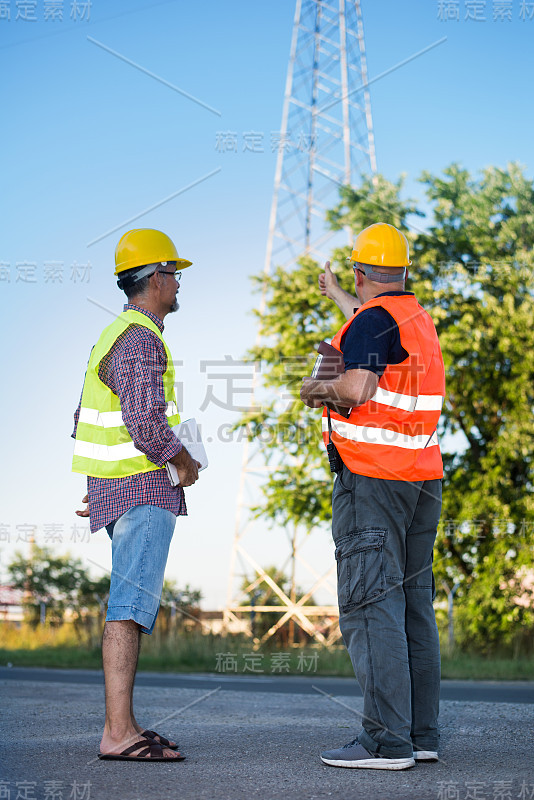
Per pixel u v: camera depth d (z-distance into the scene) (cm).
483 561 1489
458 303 1498
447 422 1598
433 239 1498
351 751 287
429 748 302
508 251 1527
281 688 738
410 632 312
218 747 323
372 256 324
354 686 799
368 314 306
